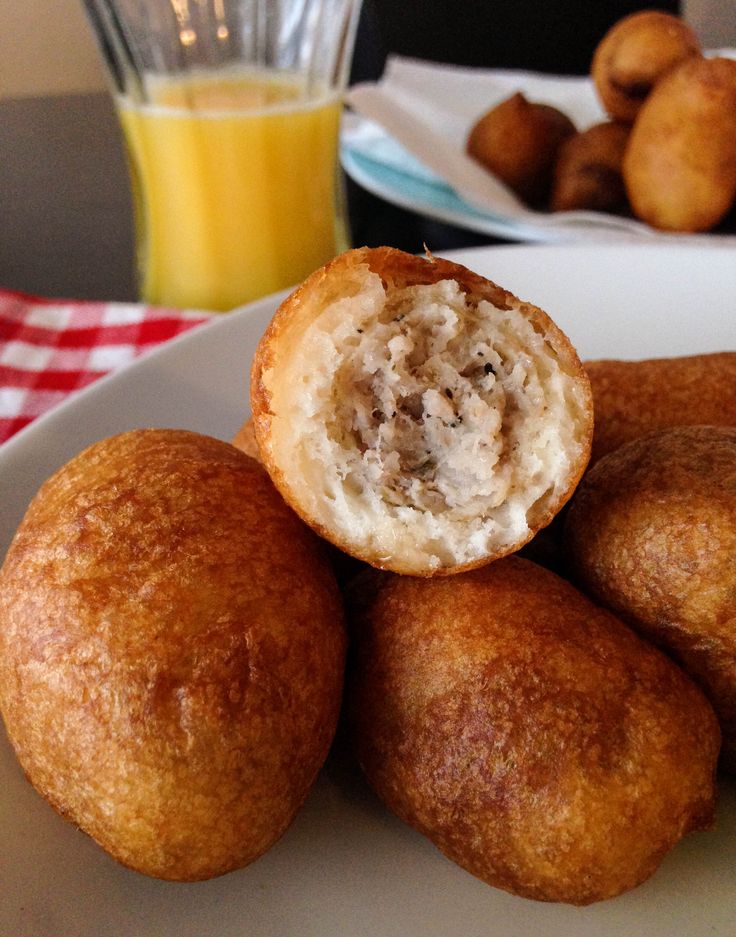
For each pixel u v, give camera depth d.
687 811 0.13
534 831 0.12
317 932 0.13
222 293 0.29
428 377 0.14
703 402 0.18
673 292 0.24
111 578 0.13
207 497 0.14
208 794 0.12
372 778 0.14
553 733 0.13
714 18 0.60
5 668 0.13
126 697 0.12
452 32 0.52
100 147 0.40
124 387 0.20
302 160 0.28
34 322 0.26
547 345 0.14
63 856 0.13
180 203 0.28
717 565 0.13
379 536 0.14
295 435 0.14
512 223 0.31
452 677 0.13
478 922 0.13
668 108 0.29
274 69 0.28
